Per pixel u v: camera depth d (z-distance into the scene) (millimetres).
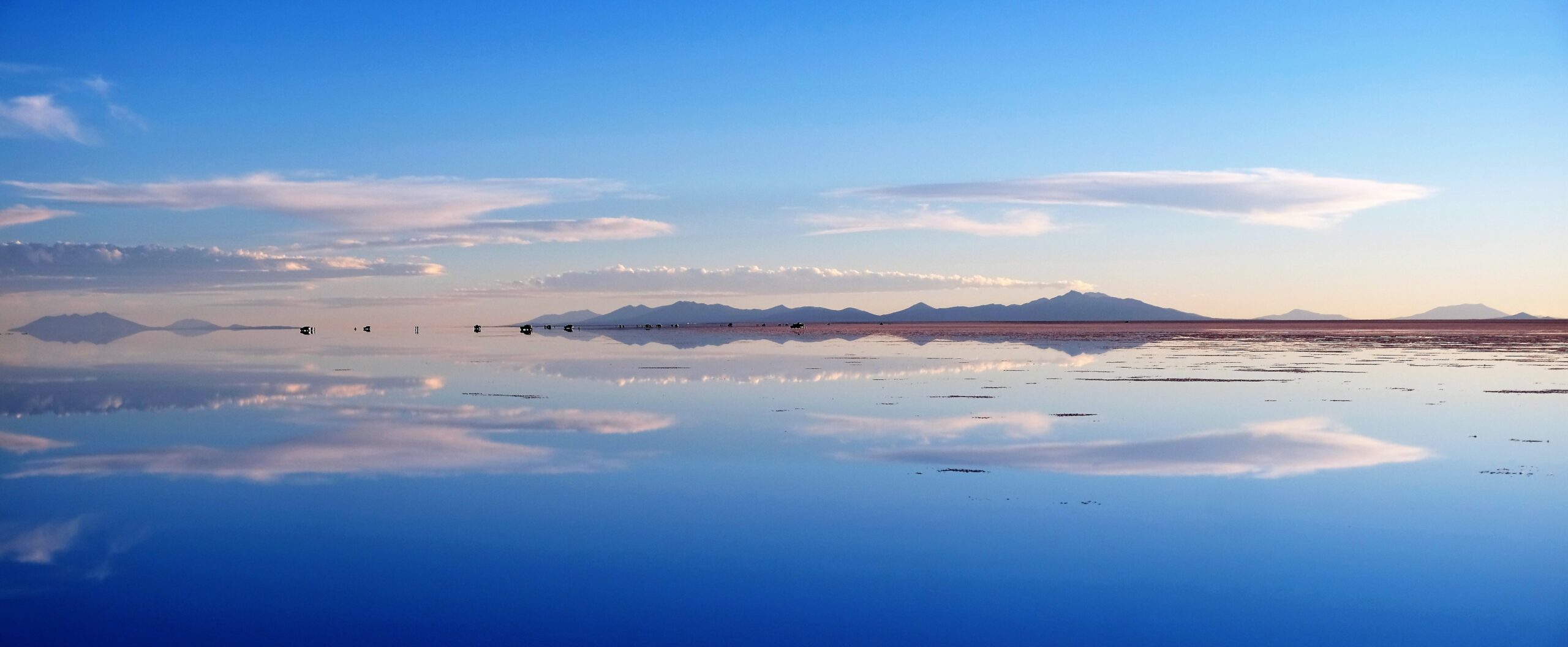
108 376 41812
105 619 10117
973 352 66062
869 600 10633
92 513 14344
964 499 15180
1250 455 19203
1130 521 13828
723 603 10531
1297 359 55469
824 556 12180
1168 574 11484
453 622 10008
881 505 14797
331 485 16281
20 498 15398
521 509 14555
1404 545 12664
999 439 21172
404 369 45500
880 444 20500
